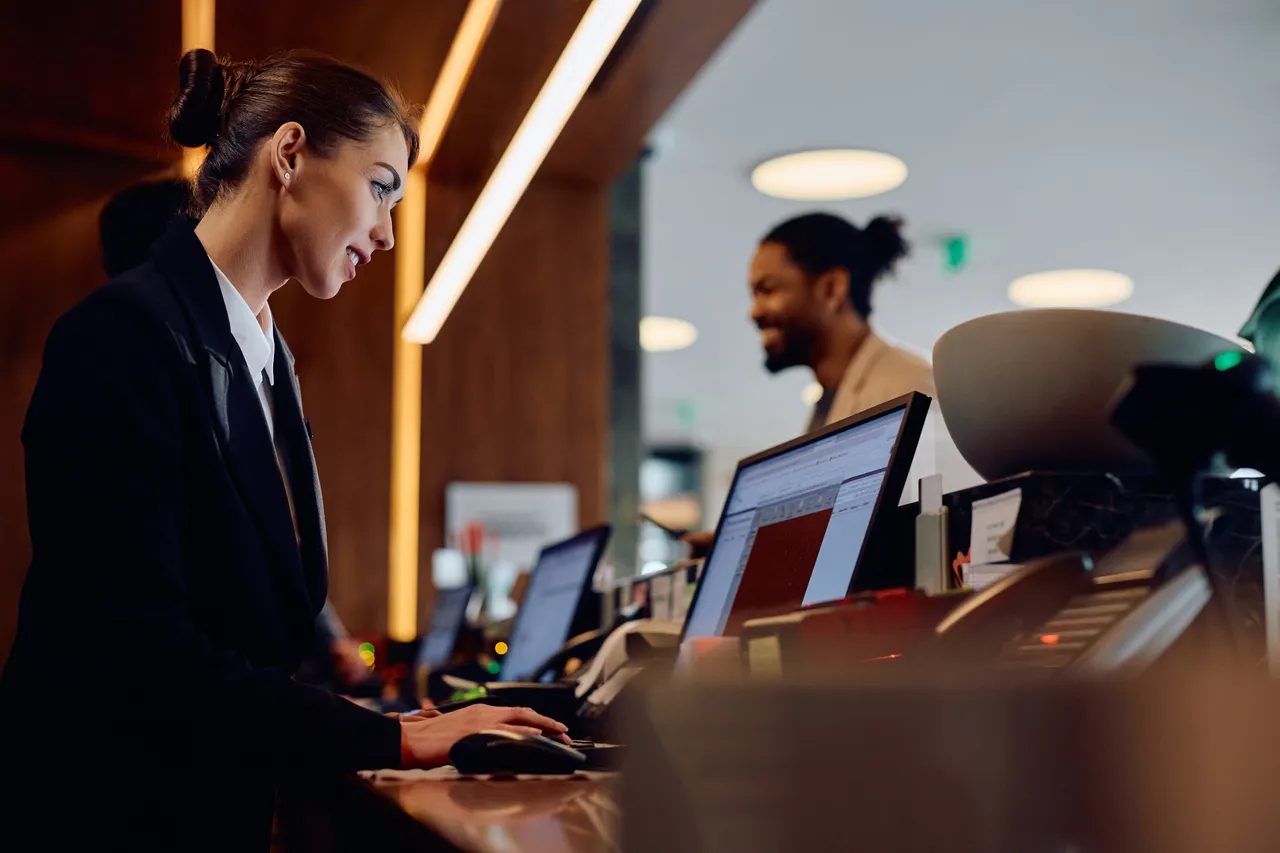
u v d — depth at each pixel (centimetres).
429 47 356
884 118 601
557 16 220
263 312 150
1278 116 600
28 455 120
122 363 120
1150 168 671
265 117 139
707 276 853
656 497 1517
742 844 51
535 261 534
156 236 176
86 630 113
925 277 865
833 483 129
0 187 493
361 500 504
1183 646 83
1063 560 84
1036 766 47
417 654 421
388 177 144
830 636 89
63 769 115
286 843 204
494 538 510
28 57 422
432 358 518
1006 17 500
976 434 112
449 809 85
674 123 601
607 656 160
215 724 112
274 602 132
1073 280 761
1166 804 46
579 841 70
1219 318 984
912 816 48
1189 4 491
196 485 125
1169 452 81
